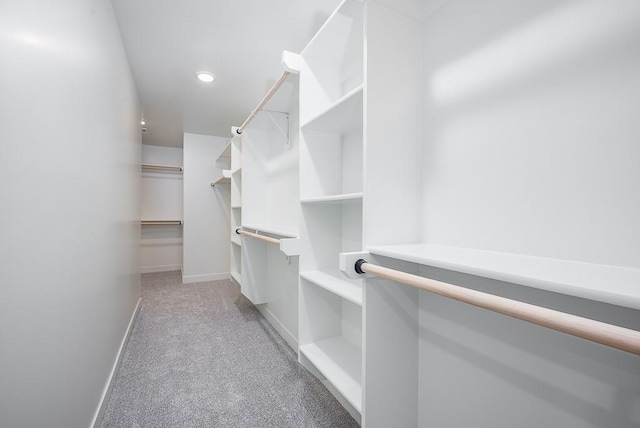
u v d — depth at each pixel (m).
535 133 0.74
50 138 0.83
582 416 0.66
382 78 0.98
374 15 0.97
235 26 1.70
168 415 1.36
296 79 1.62
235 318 2.63
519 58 0.77
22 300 0.69
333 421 1.32
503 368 0.81
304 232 1.43
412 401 1.03
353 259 0.90
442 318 0.98
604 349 0.63
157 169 4.56
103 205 1.39
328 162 1.47
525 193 0.76
